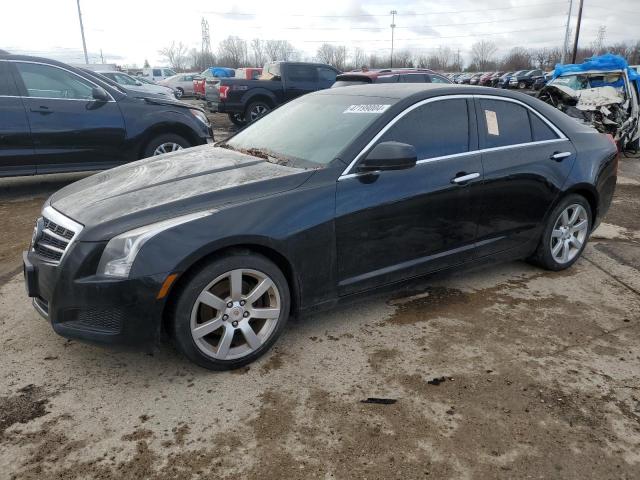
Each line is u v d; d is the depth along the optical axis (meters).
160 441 2.52
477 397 2.86
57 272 2.84
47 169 6.83
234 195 3.07
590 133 4.79
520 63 90.31
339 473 2.33
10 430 2.58
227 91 14.63
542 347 3.39
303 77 15.45
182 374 3.05
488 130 4.04
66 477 2.29
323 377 3.04
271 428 2.61
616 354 3.32
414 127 3.67
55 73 6.77
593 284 4.41
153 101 7.50
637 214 6.78
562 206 4.46
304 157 3.55
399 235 3.57
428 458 2.42
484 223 4.01
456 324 3.68
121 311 2.74
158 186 3.26
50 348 3.31
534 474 2.34
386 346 3.38
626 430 2.63
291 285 3.27
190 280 2.84
